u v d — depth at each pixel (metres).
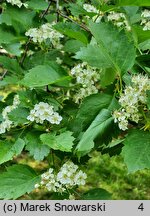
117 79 0.71
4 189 0.72
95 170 1.87
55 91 0.90
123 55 0.67
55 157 0.79
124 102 0.67
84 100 0.67
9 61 0.83
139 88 0.66
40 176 0.75
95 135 0.65
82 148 0.64
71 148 0.68
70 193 0.77
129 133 0.65
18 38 0.89
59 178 0.72
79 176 0.73
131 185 1.79
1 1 1.00
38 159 0.69
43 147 0.70
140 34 0.69
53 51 0.91
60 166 0.77
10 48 0.88
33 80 0.70
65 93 0.90
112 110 0.67
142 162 0.61
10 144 0.71
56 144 0.66
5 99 0.84
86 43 0.78
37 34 0.88
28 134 0.71
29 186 0.73
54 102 0.76
